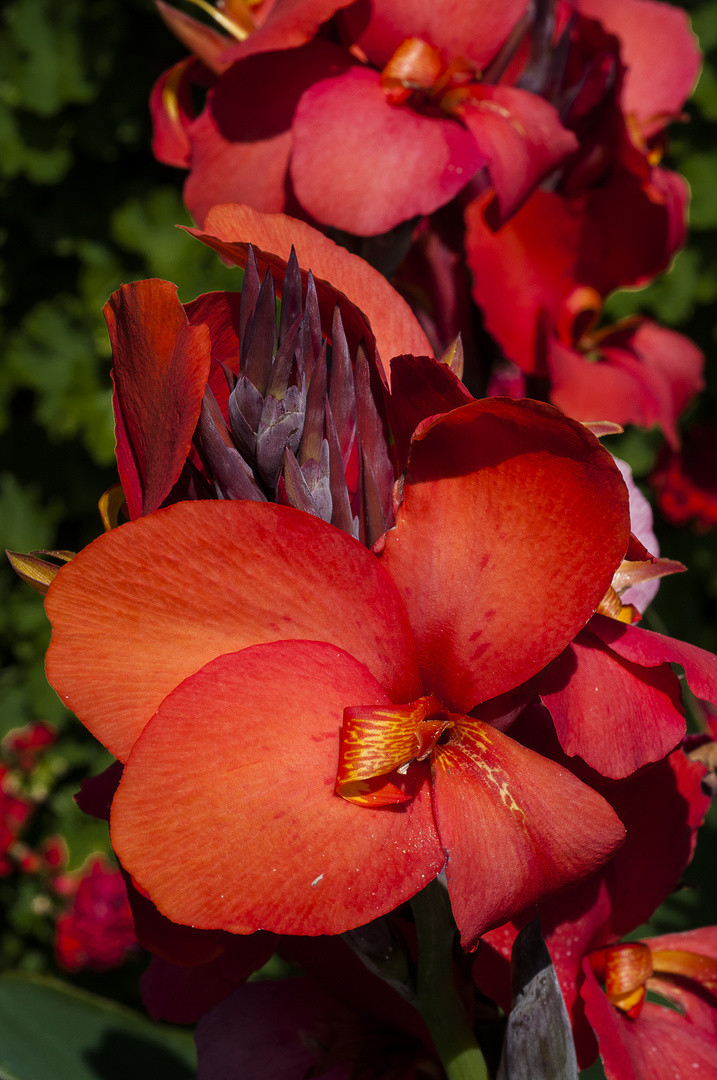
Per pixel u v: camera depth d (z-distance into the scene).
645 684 0.43
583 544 0.40
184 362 0.40
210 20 1.38
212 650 0.40
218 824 0.39
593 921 0.47
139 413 0.43
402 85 0.54
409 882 0.39
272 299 0.41
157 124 0.62
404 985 0.46
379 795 0.40
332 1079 0.50
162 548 0.39
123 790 0.38
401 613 0.41
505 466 0.40
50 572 0.43
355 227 0.53
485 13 0.55
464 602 0.41
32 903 1.77
